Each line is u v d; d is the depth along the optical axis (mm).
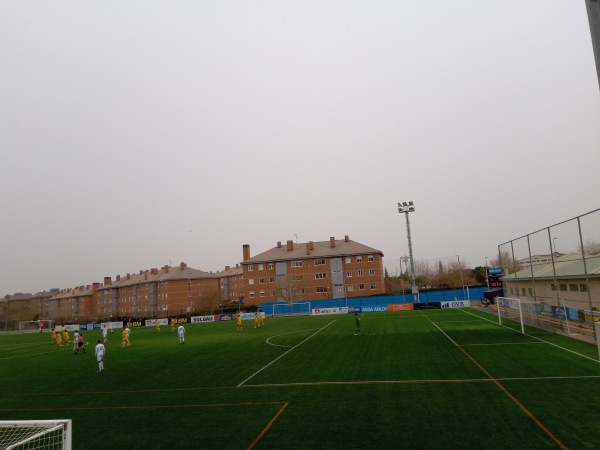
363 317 52812
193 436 10594
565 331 28094
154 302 112312
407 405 12203
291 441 9773
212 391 15656
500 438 9250
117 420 12477
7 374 23312
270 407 12883
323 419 11320
